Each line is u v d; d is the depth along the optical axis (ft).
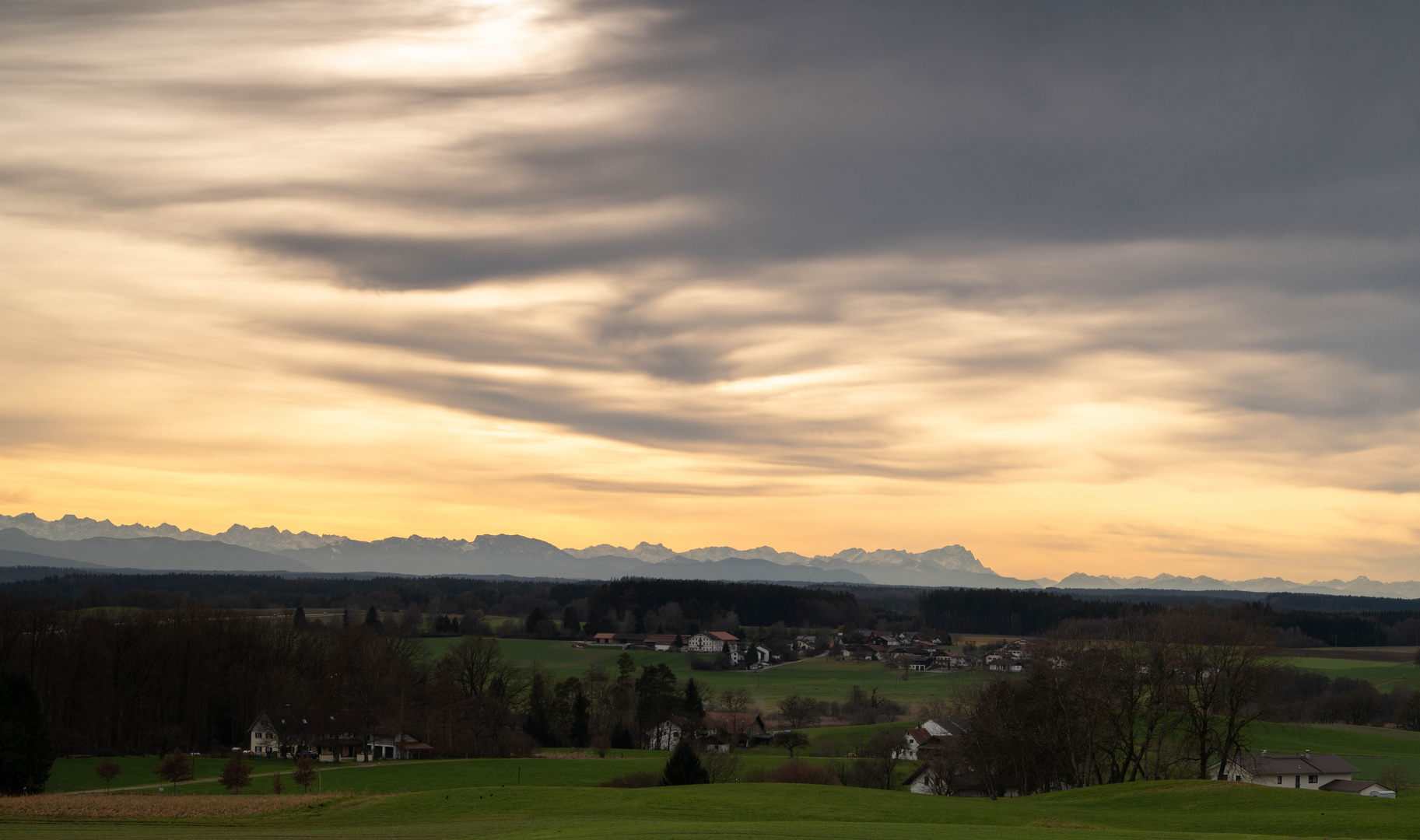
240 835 180.04
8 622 393.70
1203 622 240.73
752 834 145.38
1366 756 378.12
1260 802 180.04
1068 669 254.47
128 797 253.44
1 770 285.23
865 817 181.06
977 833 146.61
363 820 207.51
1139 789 202.39
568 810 199.93
